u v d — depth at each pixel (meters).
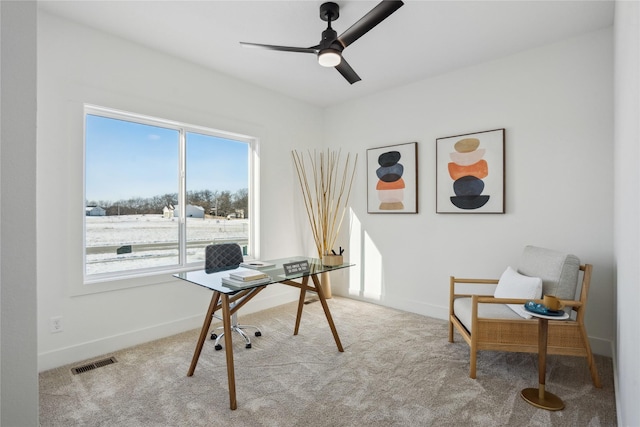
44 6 2.32
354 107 4.30
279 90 3.98
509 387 2.12
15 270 0.56
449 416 1.84
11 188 0.56
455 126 3.41
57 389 2.11
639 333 1.00
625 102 1.50
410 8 2.34
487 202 3.17
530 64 2.95
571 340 2.15
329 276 4.39
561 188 2.80
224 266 2.88
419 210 3.70
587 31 2.66
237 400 1.99
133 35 2.72
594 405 1.92
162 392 2.07
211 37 2.76
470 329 2.33
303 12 2.40
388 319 3.47
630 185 1.28
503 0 2.26
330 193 4.57
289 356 2.58
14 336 0.56
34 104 0.58
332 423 1.78
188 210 3.34
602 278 2.61
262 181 3.89
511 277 2.50
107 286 2.67
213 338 2.92
